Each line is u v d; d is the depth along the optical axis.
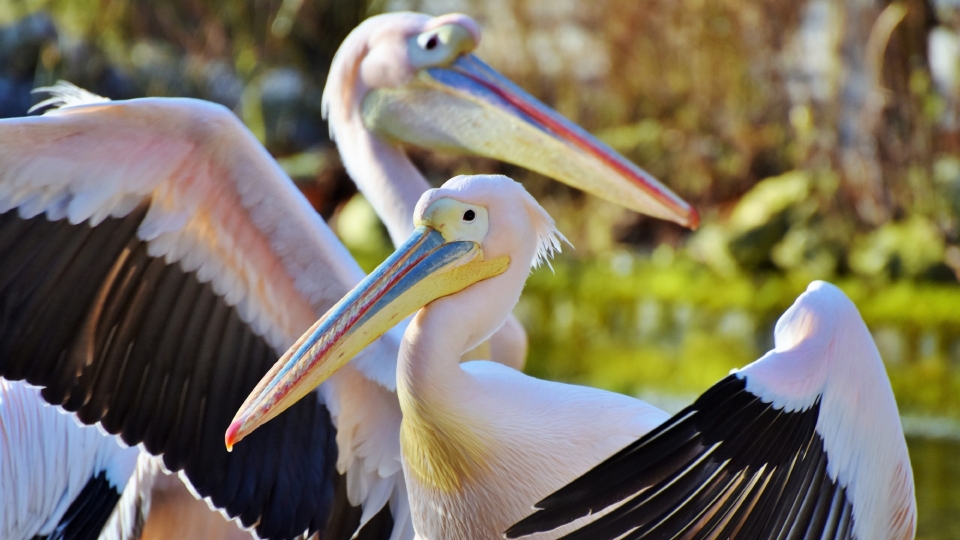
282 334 9.34
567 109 29.73
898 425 7.80
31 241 8.38
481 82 12.04
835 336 7.11
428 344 7.48
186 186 8.72
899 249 24.95
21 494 9.59
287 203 8.92
